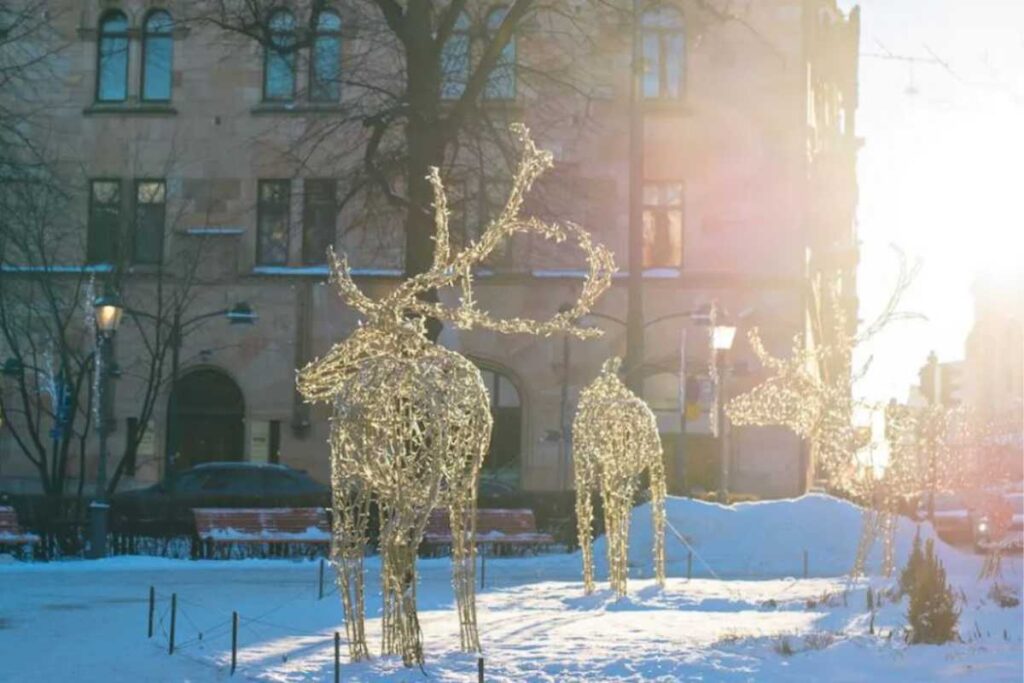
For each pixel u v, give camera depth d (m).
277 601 21.81
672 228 50.34
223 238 50.31
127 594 23.56
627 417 22.50
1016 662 14.62
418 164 34.12
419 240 34.06
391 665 14.59
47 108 46.06
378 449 14.58
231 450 50.50
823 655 15.24
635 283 37.25
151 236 50.94
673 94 50.50
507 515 34.34
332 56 49.09
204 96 50.88
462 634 15.51
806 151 50.59
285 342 50.41
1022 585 24.84
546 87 45.88
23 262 47.69
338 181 45.88
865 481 25.92
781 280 49.88
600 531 35.78
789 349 49.62
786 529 34.41
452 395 14.70
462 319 15.76
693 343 49.38
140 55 51.00
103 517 31.47
